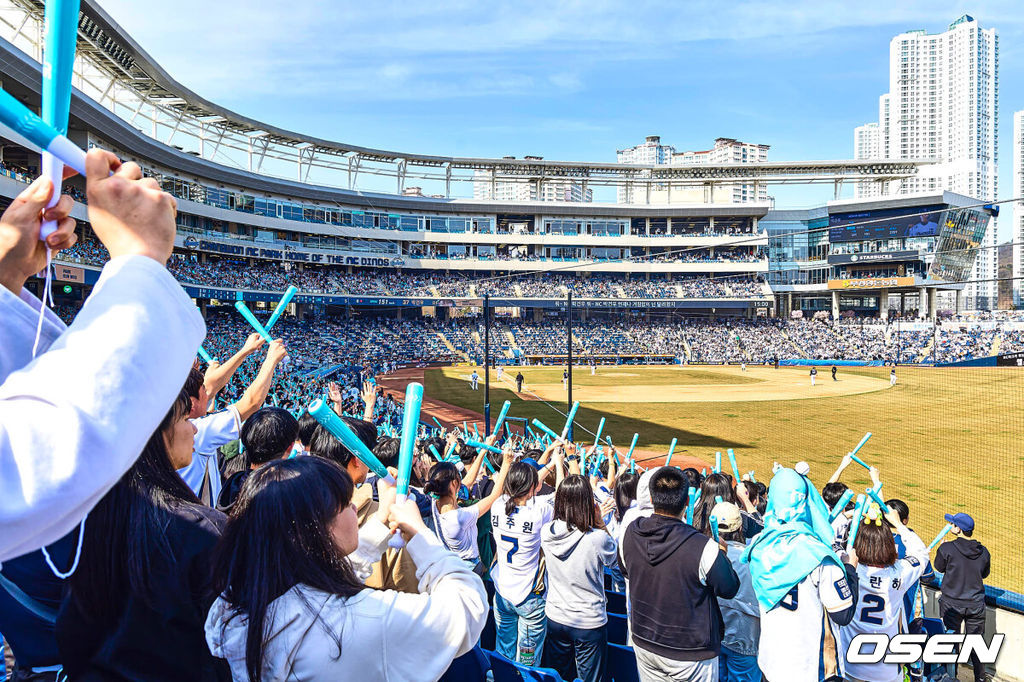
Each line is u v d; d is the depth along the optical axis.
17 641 2.03
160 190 1.19
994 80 158.12
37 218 1.16
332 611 1.70
